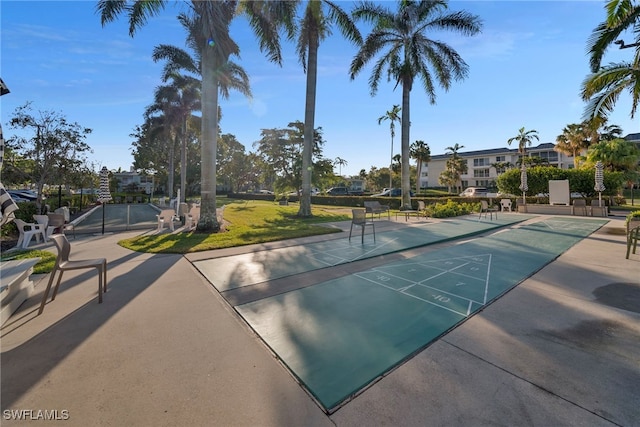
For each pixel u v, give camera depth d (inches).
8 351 96.6
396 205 813.9
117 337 106.3
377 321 119.0
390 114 1252.5
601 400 72.6
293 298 145.2
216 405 72.4
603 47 309.6
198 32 348.2
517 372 84.4
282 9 389.7
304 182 529.3
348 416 68.7
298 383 80.8
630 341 101.4
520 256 233.9
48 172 508.1
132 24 337.1
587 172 733.9
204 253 245.4
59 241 137.3
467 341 102.6
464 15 586.9
